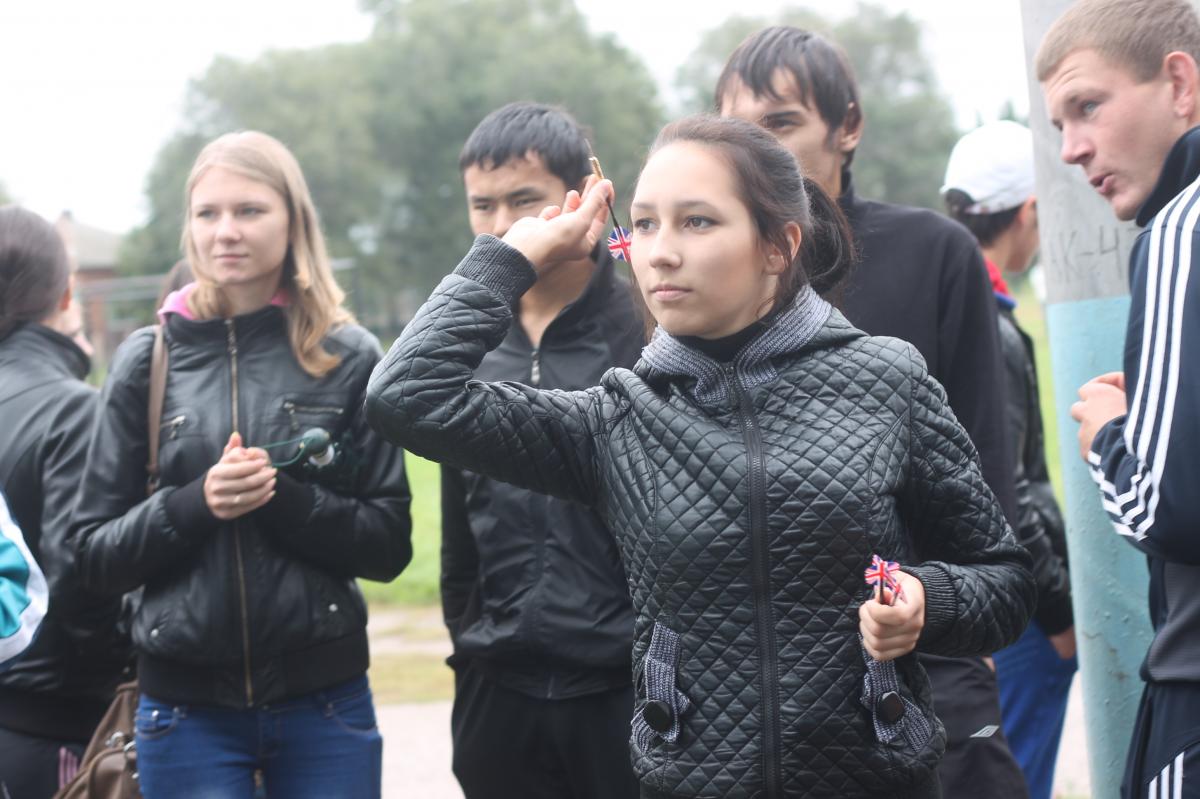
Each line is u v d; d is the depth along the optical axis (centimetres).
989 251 438
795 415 214
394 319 7656
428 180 7550
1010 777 326
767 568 208
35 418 349
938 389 222
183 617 314
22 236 363
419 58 7512
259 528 319
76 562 327
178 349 332
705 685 210
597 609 306
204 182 332
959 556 222
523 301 333
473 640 318
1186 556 215
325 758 324
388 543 333
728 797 207
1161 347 216
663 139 221
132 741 334
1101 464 234
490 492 318
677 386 223
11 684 343
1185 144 233
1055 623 396
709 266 213
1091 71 247
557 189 339
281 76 7300
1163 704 230
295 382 329
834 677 207
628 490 220
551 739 312
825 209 245
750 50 319
